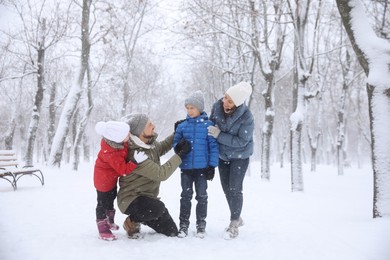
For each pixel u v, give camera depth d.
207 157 4.57
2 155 8.86
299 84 11.73
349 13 6.19
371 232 4.66
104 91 33.09
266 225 5.28
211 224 5.28
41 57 17.39
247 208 6.94
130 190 4.16
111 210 4.36
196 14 14.04
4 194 7.73
